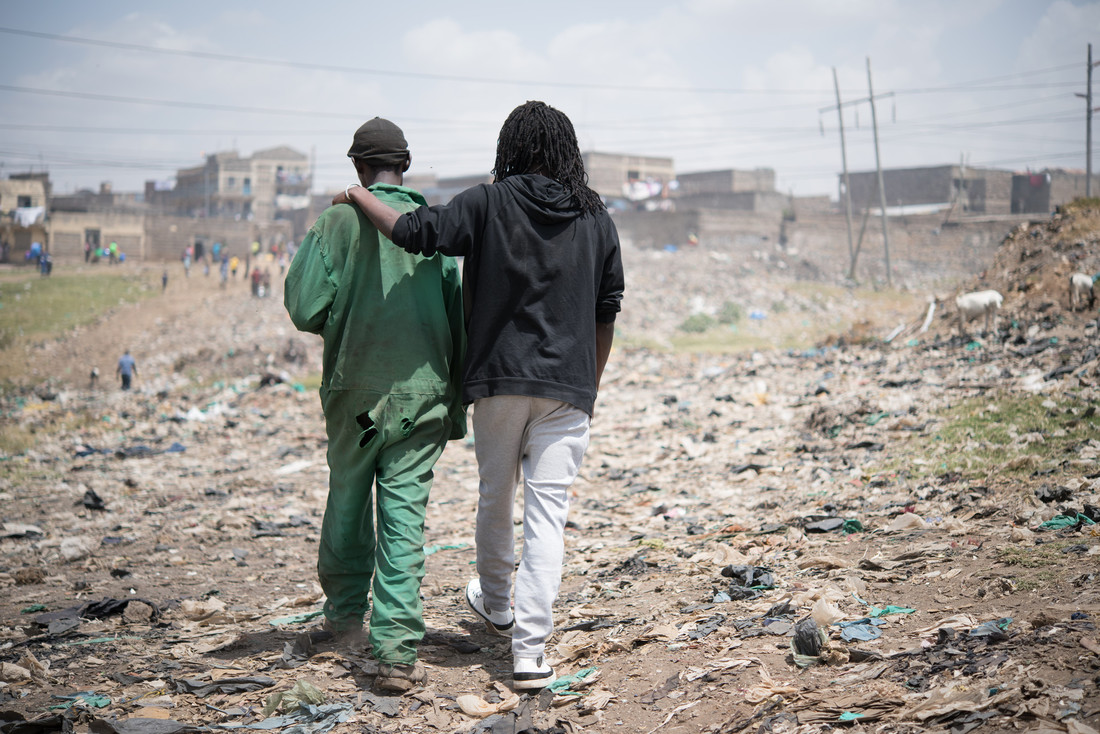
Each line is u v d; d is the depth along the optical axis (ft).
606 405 37.55
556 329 8.27
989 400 23.38
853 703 6.93
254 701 8.63
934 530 12.72
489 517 8.98
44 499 25.90
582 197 8.52
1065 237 47.55
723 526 15.83
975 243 167.32
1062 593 8.66
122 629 12.01
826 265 159.94
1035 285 42.73
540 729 7.55
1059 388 23.02
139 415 49.88
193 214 266.98
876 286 140.56
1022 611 8.37
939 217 175.01
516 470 8.76
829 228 172.86
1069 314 38.40
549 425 8.40
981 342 36.86
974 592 9.33
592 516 18.98
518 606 8.38
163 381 71.41
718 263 148.56
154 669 9.77
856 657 7.98
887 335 47.70
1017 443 17.80
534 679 8.33
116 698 8.87
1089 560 9.60
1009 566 10.00
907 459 18.44
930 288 142.61
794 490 17.98
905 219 172.96
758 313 108.99
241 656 10.26
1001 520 12.73
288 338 86.53
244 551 17.98
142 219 188.96
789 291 126.52
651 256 151.84
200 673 9.50
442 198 236.02
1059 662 6.86
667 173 236.63
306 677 9.15
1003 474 15.52
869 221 172.65
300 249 9.08
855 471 18.48
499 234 8.27
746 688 7.77
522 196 8.30
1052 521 11.87
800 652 8.27
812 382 34.63
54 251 180.86
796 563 12.00
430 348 9.12
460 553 16.44
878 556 11.55
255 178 266.36
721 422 28.94
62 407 60.29
